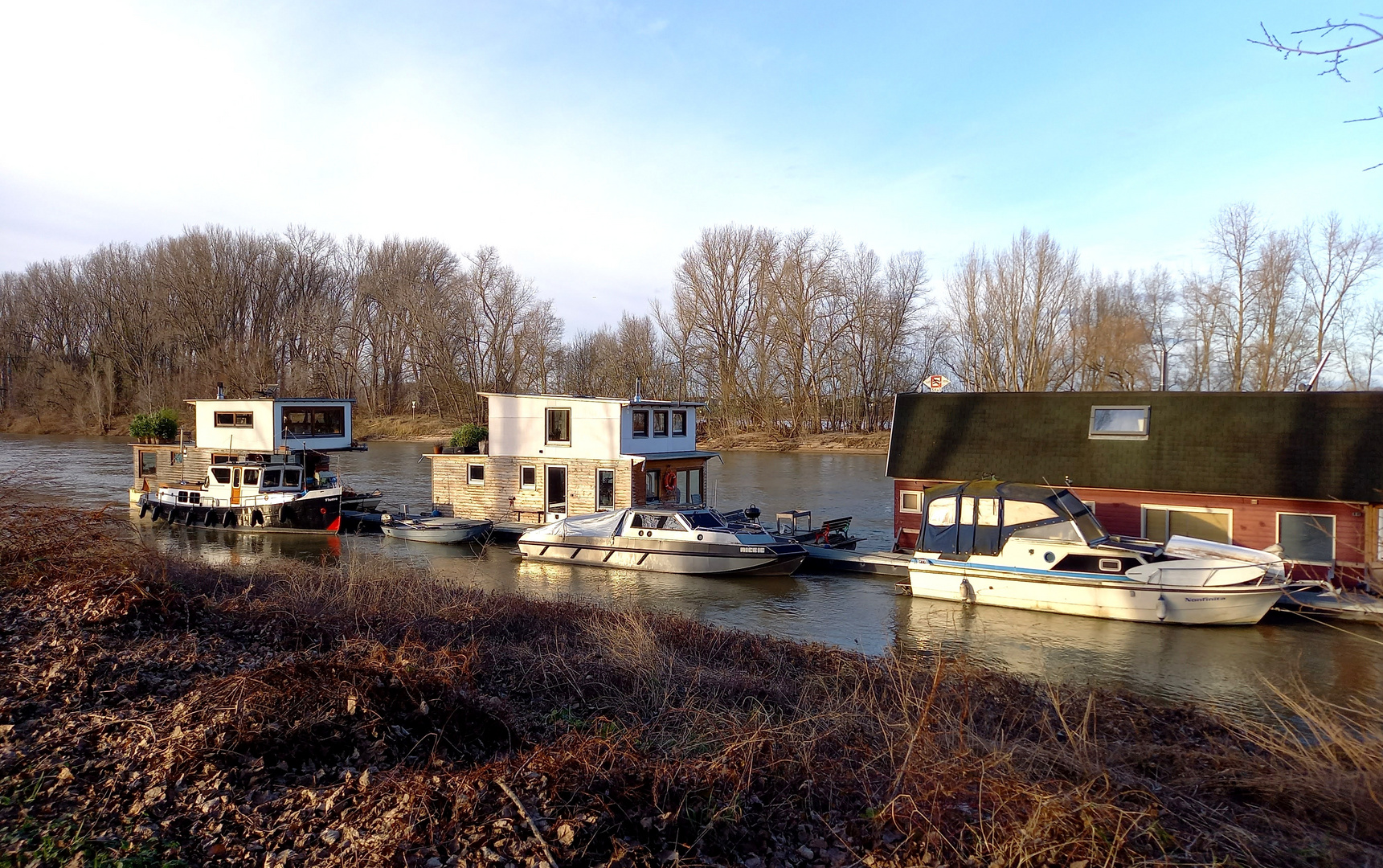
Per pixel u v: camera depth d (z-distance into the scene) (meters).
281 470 27.78
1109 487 19.09
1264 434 18.17
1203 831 5.59
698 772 5.99
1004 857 5.06
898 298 64.25
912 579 17.70
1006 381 53.91
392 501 33.66
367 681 6.82
